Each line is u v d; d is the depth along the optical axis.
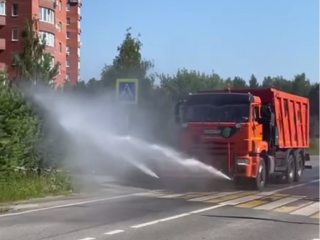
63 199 16.12
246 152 18.78
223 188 19.84
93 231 10.71
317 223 12.08
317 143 51.06
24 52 32.62
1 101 17.47
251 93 20.94
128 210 13.72
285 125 22.38
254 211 13.77
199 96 19.78
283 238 10.35
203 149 19.11
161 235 10.37
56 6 59.88
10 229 10.91
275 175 22.12
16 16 54.00
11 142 17.31
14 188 16.17
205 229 11.08
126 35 28.66
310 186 21.61
